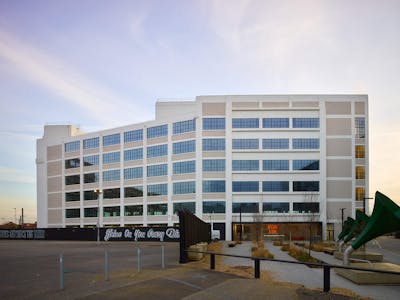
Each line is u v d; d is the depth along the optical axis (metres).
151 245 38.59
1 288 13.02
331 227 59.59
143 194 67.62
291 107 61.41
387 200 14.77
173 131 65.38
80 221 75.62
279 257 26.25
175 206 63.53
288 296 10.89
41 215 82.38
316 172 60.34
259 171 60.69
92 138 76.38
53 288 12.74
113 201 71.44
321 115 61.06
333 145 61.00
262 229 55.25
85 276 15.34
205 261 20.64
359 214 25.42
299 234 59.84
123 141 71.88
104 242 45.97
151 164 67.44
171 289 11.84
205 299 10.48
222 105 61.91
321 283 14.04
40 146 84.62
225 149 60.91
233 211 60.19
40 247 36.69
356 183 60.62
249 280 13.38
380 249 38.97
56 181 80.88
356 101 61.50
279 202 60.22
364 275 14.13
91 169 75.69
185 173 62.94
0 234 56.66
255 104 61.72
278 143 61.22
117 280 13.84
